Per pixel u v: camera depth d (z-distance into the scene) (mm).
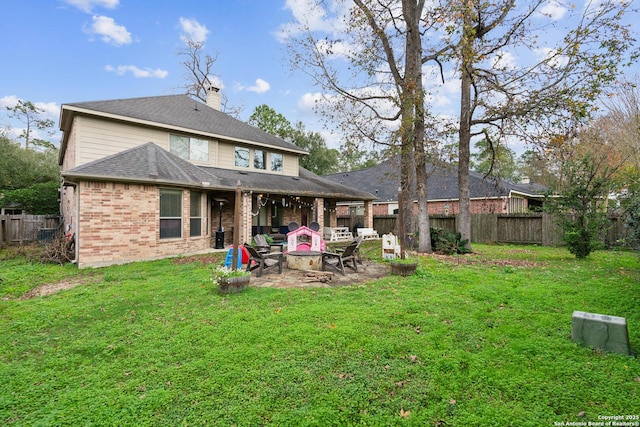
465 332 4066
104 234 9180
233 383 2975
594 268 8156
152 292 6016
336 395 2775
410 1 10977
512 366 3230
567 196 9930
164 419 2518
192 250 11703
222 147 15320
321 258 8648
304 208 19281
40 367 3352
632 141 15328
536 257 10609
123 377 3135
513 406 2637
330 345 3684
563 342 3740
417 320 4441
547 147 9906
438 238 12094
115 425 2461
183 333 4066
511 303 5254
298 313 4727
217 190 12992
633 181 8305
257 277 7492
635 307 4898
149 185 10070
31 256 10219
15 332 4273
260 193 13836
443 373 3125
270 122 33688
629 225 6582
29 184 23922
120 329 4285
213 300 5469
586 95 8836
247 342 3791
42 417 2564
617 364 3234
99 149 11680
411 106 10570
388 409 2619
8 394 2869
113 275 7500
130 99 13875
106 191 9227
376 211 26609
